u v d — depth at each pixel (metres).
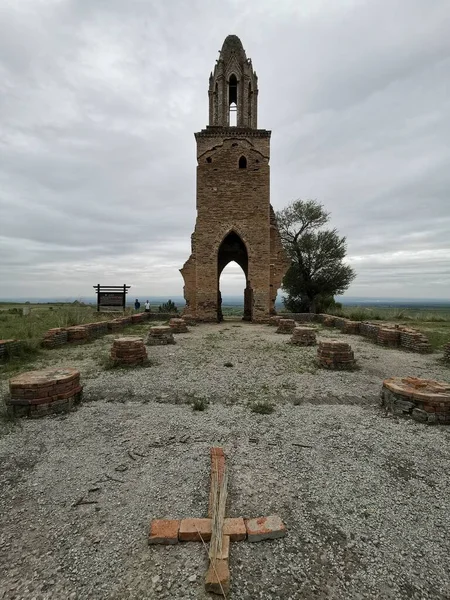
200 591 2.22
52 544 2.62
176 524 2.76
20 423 4.91
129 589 2.23
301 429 4.80
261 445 4.29
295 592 2.24
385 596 2.22
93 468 3.71
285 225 36.38
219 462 3.62
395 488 3.40
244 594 2.21
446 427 4.93
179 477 3.54
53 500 3.15
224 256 29.38
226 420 5.10
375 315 24.67
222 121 23.73
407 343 11.71
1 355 8.79
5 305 42.44
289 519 2.93
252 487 3.38
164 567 2.41
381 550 2.61
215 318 22.44
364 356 10.34
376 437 4.56
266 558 2.50
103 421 5.01
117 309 24.59
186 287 22.72
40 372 5.81
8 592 2.21
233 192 22.64
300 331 12.17
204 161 22.67
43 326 14.36
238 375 7.74
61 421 5.00
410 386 5.60
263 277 22.44
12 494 3.25
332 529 2.82
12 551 2.55
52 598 2.17
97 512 2.99
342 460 3.94
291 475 3.61
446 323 21.39
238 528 2.71
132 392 6.38
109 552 2.54
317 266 35.19
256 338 14.12
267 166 22.67
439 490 3.39
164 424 4.92
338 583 2.31
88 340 12.40
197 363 8.98
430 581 2.34
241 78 24.05
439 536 2.76
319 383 7.16
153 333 12.12
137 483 3.43
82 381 7.11
